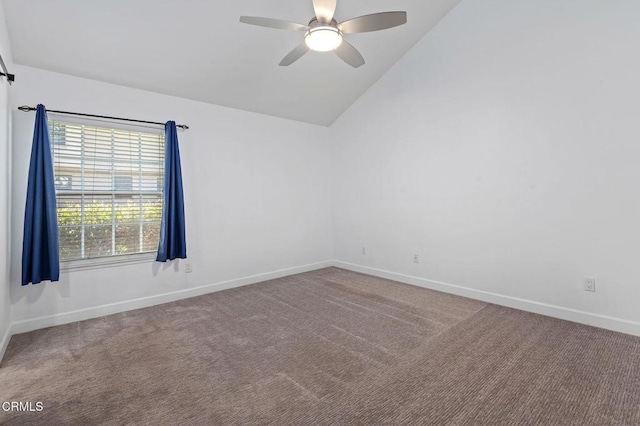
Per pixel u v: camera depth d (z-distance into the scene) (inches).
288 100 167.0
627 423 60.2
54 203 108.8
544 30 113.2
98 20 100.5
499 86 125.6
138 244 132.5
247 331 106.2
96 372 81.4
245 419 63.0
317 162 199.3
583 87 105.0
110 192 126.0
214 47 122.0
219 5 106.2
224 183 157.6
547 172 113.7
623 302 99.1
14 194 105.8
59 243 114.8
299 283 166.1
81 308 118.6
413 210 159.0
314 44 104.4
